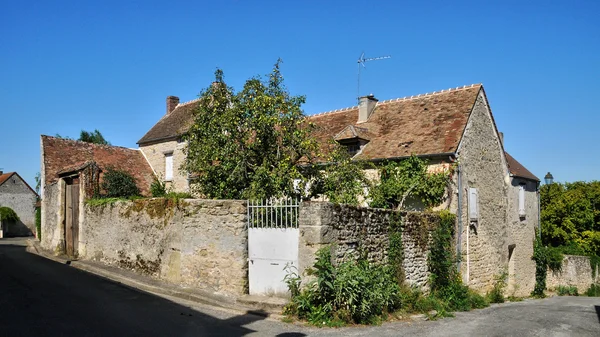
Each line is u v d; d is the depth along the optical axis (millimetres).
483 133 16969
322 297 8641
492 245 17047
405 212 11930
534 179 21328
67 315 8281
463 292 12812
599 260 24828
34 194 44875
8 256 18281
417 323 8953
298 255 9250
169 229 11594
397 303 9922
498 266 17453
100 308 8922
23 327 7375
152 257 12195
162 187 18672
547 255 21781
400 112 17844
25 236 42719
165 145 22344
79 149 22172
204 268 10516
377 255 10750
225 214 10273
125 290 10875
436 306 10898
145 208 12656
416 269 12172
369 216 10578
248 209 10086
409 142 15781
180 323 7965
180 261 11094
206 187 12750
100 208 15023
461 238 14703
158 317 8344
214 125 12555
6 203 42812
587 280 23875
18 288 10984
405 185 14656
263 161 12094
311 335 7543
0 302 9336
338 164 13133
